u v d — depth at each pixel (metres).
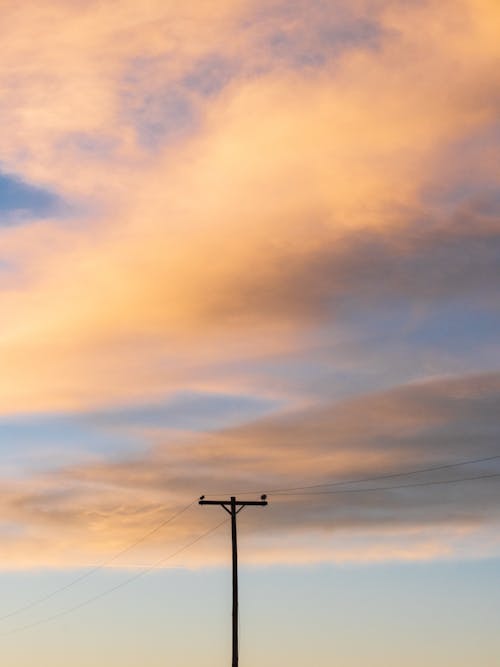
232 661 71.81
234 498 74.56
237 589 73.38
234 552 73.69
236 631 72.50
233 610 72.88
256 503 74.75
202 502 73.75
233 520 74.00
